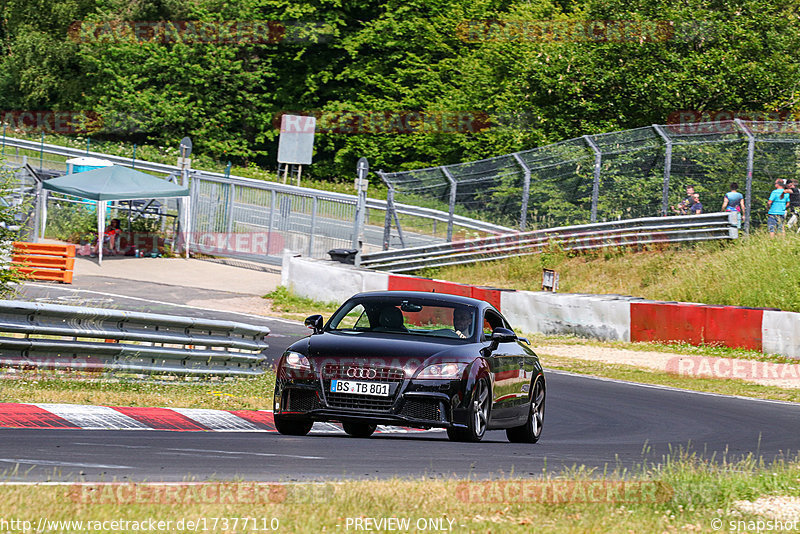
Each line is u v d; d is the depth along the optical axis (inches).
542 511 850.8
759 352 2810.0
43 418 1279.5
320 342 1323.8
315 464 1061.1
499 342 1437.0
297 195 4537.4
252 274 4357.8
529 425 1523.1
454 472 1059.3
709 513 904.3
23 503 727.1
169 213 4849.9
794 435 1738.4
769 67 5083.7
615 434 1695.4
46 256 3782.0
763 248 3499.0
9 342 1531.7
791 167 3828.7
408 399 1263.5
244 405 1640.0
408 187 4419.3
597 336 3107.8
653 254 3816.4
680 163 4033.0
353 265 4111.7
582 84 5231.3
